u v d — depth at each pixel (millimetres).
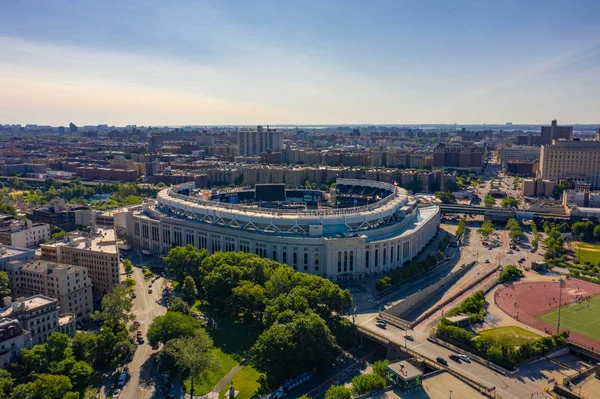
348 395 188125
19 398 192500
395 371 194875
